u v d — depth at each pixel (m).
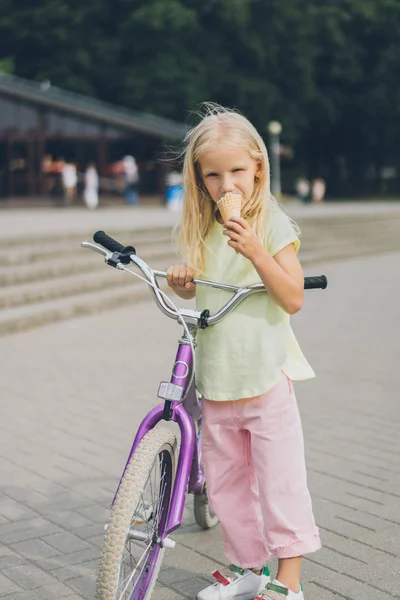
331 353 7.41
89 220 18.22
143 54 39.22
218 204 2.57
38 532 3.54
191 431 2.65
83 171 31.92
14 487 4.07
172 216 21.23
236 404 2.73
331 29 40.75
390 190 51.12
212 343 2.71
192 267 2.75
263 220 2.69
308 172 50.66
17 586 3.05
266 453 2.70
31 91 30.50
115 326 8.67
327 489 4.03
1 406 5.57
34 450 4.65
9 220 18.08
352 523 3.62
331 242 17.73
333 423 5.19
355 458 4.50
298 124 42.00
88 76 39.56
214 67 39.44
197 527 3.59
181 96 38.28
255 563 2.85
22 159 31.14
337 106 44.34
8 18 38.75
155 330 8.45
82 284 10.00
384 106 44.28
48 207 30.11
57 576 3.14
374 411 5.47
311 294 11.39
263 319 2.68
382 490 4.02
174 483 2.67
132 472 2.48
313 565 3.21
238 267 2.70
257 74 40.56
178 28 37.97
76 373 6.55
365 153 49.66
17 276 9.62
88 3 39.03
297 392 5.99
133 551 3.04
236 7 37.62
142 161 32.59
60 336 8.09
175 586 3.05
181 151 2.81
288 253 2.66
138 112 39.06
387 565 3.21
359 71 43.56
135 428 5.09
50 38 38.75
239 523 2.83
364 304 10.43
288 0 38.91
